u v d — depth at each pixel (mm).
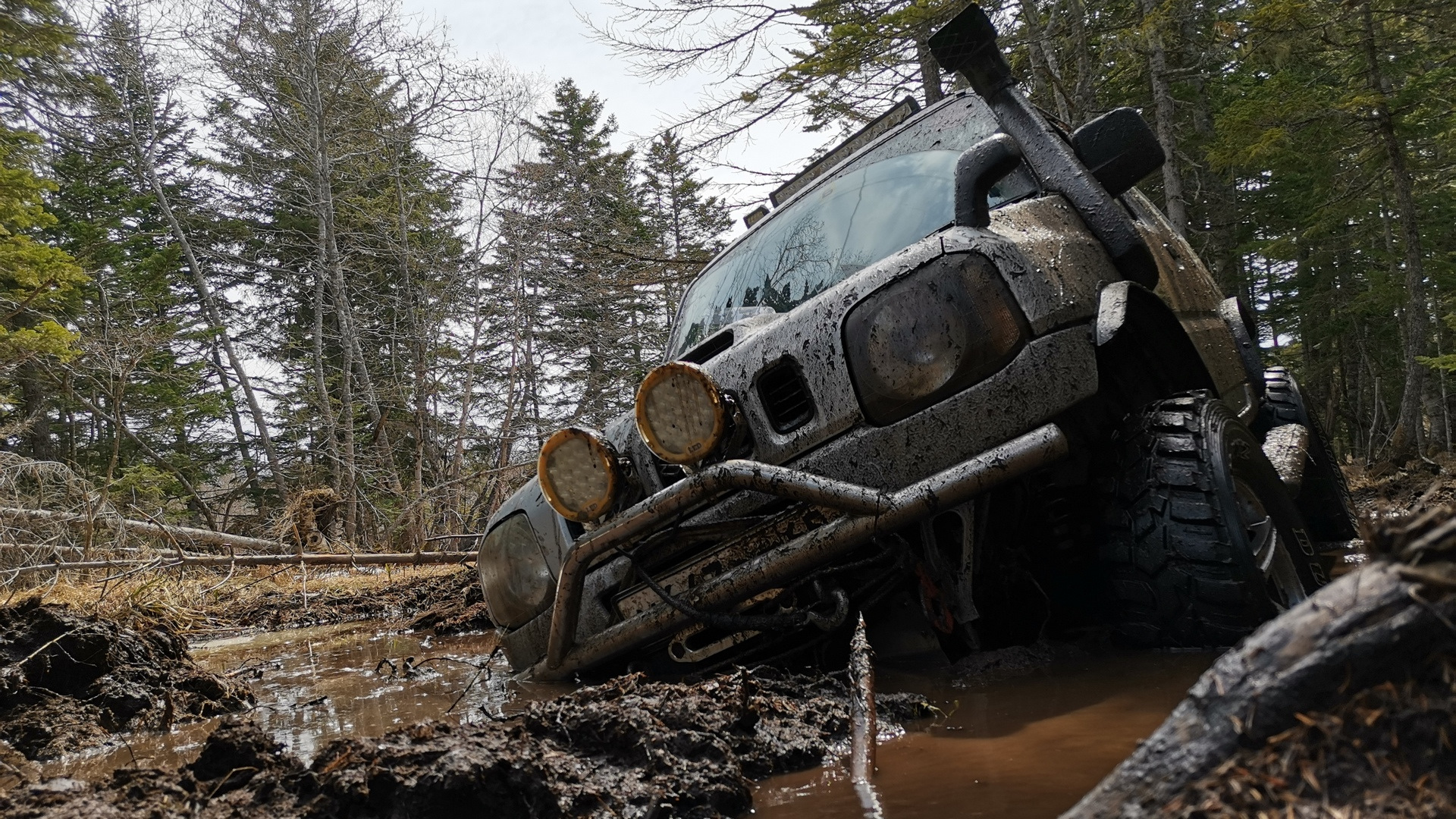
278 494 26922
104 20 21172
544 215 20203
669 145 13375
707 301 3867
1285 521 2814
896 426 2564
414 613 7043
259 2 21547
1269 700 1024
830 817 1593
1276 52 14742
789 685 2447
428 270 21172
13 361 13391
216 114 25625
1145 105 17859
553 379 21594
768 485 2459
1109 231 2955
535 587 3148
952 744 1960
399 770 1701
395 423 20422
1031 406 2463
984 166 2707
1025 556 2766
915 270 2602
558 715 1996
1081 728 1948
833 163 4129
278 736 2756
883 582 2709
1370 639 986
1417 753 939
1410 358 16953
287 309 30484
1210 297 4477
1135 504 2586
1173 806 1021
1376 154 17656
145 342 14672
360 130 23141
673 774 1783
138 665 3410
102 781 1898
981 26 3312
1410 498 7836
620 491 2807
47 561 10031
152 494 17547
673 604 2691
